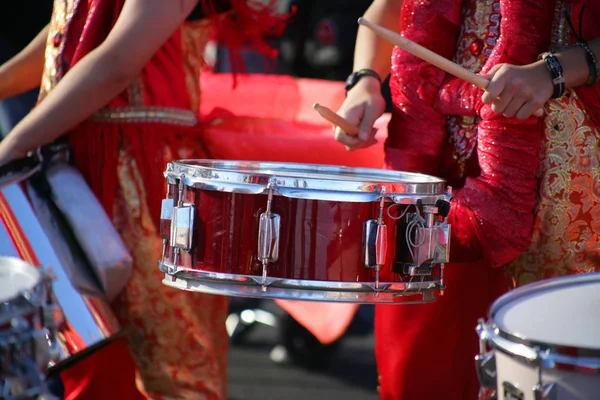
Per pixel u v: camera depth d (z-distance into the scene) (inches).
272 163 237.5
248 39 295.9
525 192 221.8
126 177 263.9
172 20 251.1
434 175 242.8
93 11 260.7
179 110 272.2
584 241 225.5
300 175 214.4
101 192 264.4
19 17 489.4
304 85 354.0
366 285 196.5
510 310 173.9
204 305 269.7
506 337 155.6
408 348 252.2
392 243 198.4
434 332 249.0
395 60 243.8
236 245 196.7
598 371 144.3
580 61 215.2
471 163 236.4
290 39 581.3
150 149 265.1
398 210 198.1
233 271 197.2
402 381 255.3
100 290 249.1
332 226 194.2
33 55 306.0
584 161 223.1
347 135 249.1
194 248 201.8
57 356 237.1
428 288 204.1
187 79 274.7
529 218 223.3
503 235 222.5
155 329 266.7
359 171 237.8
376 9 269.6
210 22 281.0
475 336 246.7
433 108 238.5
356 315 524.7
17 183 247.0
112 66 247.9
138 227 264.4
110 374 261.9
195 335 268.2
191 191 203.3
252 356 481.7
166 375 268.1
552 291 185.6
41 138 249.9
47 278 178.9
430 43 236.8
